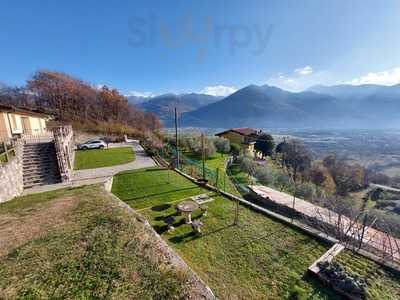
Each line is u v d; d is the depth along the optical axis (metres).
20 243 4.50
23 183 10.88
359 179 31.97
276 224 7.70
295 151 35.91
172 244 6.41
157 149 23.22
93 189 9.15
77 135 31.61
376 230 9.28
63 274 3.57
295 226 7.45
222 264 5.52
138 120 52.19
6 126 15.26
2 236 4.84
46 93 41.66
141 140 30.55
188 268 4.18
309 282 4.89
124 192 10.77
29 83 41.34
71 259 3.94
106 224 5.28
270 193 14.52
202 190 11.25
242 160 24.42
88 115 45.19
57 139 11.55
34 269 3.68
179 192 10.84
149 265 3.89
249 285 4.80
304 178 29.52
